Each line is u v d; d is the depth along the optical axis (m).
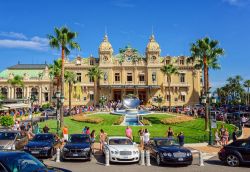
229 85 133.12
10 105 62.53
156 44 100.00
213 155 24.84
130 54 100.62
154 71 99.25
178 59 100.50
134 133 38.50
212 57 43.56
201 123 46.53
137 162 21.36
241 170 18.48
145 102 100.62
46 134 24.91
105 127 43.41
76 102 98.44
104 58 99.25
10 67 110.50
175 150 19.98
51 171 10.77
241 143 19.88
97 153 25.34
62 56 41.94
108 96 98.75
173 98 99.81
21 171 10.37
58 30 42.00
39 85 100.12
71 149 21.22
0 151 11.25
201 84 104.38
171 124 46.62
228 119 50.78
